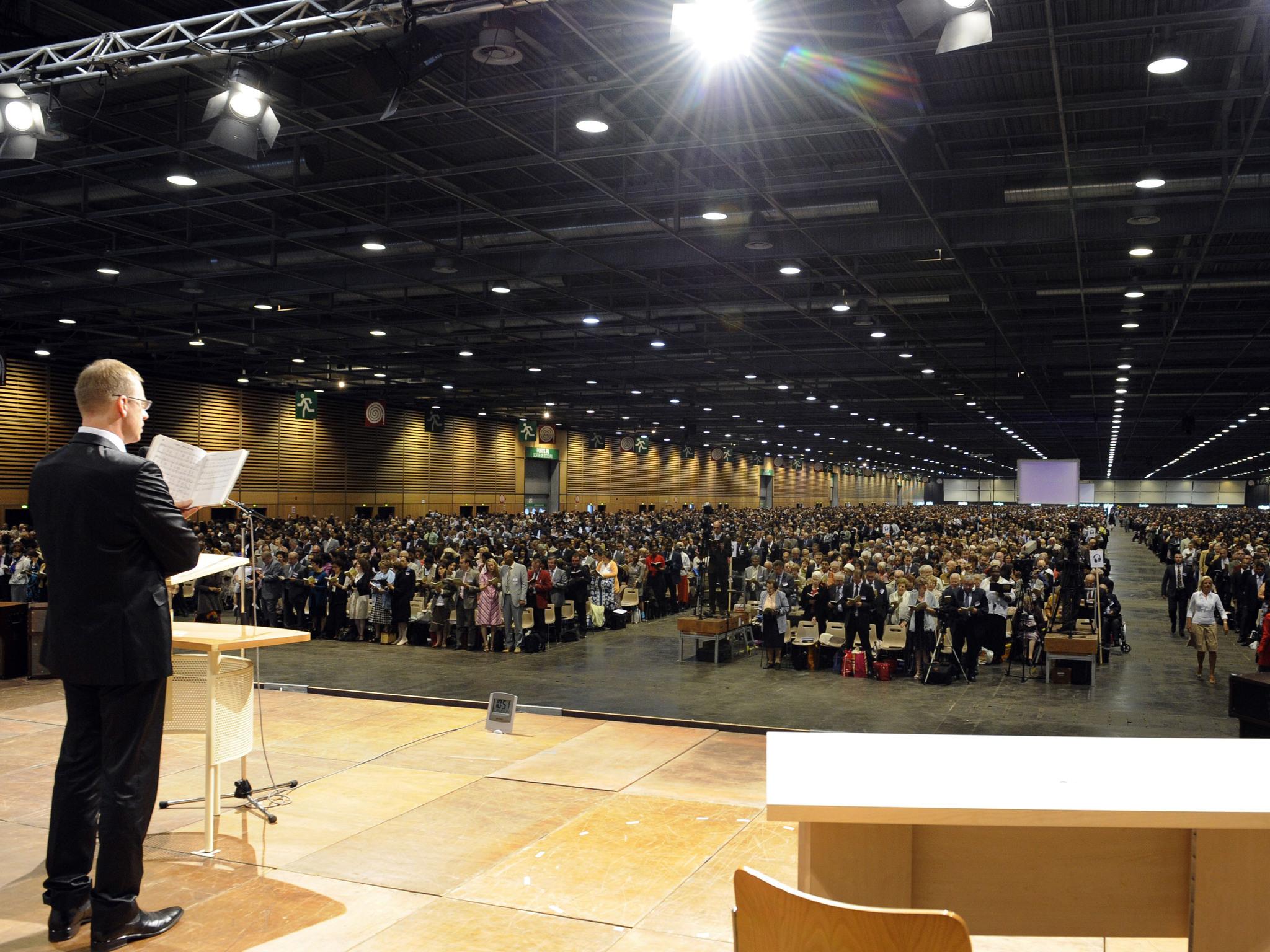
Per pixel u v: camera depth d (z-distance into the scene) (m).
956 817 2.07
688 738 7.47
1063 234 14.01
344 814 5.45
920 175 11.91
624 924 3.98
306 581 18.19
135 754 3.79
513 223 14.63
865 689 13.19
